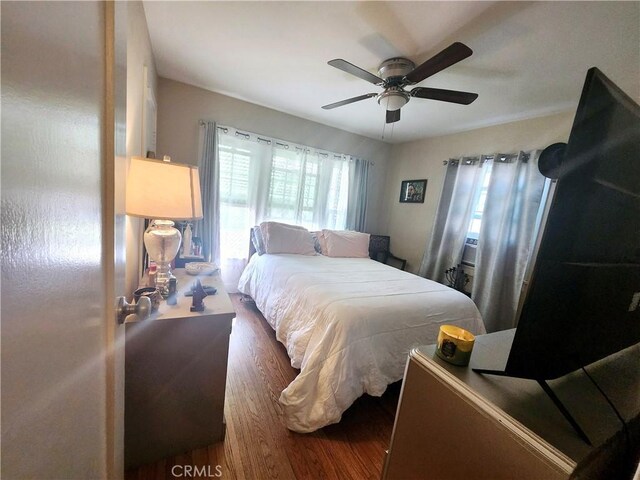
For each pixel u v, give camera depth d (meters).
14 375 0.28
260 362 2.10
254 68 2.39
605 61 1.77
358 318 1.62
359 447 1.45
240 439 1.42
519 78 2.09
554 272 0.61
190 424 1.31
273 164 3.50
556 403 0.63
